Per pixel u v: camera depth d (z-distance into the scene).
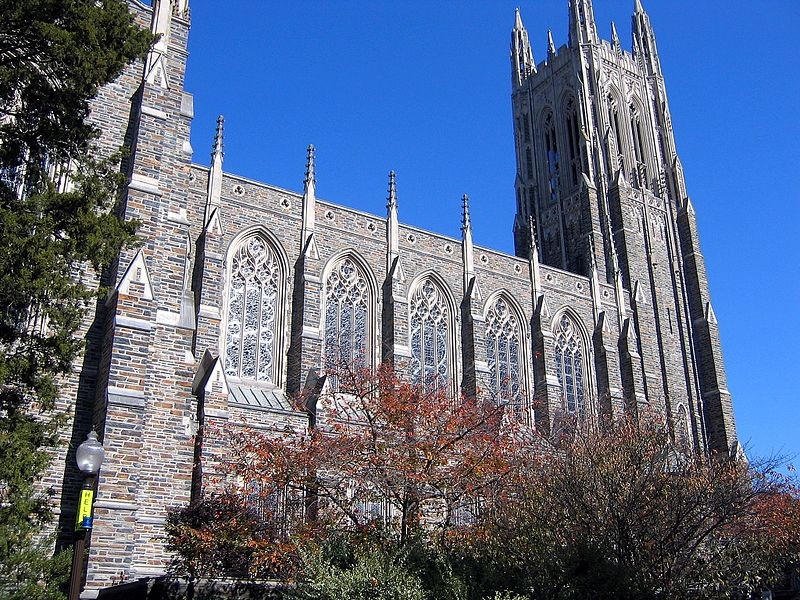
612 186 85.94
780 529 40.03
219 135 54.25
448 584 24.72
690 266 86.25
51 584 26.70
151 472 35.66
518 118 100.31
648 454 37.28
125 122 40.25
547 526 31.77
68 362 27.47
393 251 60.62
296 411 46.22
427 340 61.72
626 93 95.25
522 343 67.31
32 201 27.09
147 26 42.50
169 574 32.03
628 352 72.62
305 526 30.84
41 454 25.14
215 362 42.41
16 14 27.14
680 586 30.88
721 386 80.56
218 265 50.38
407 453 33.81
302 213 57.00
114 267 36.25
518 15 107.25
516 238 93.88
